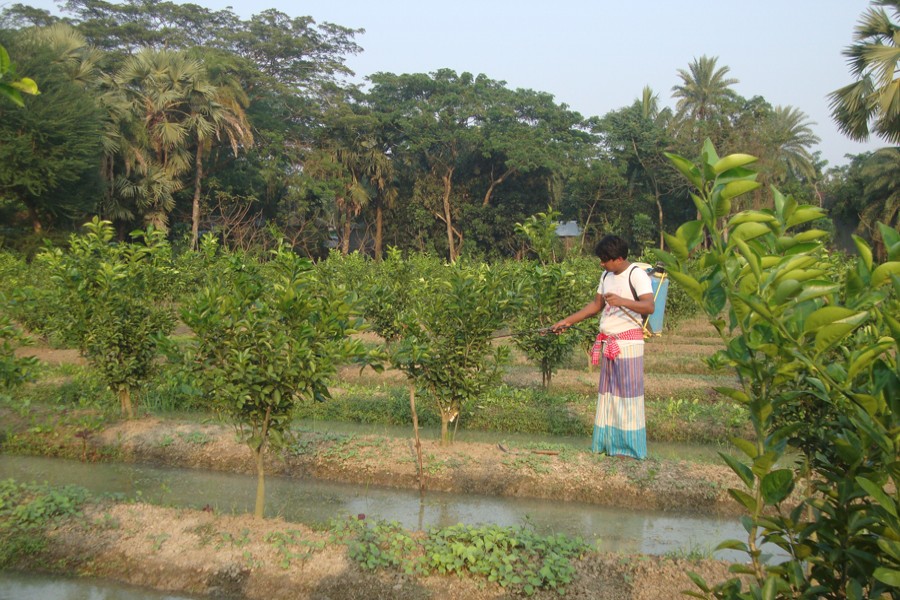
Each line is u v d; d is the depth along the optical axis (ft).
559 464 26.17
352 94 153.79
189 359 20.86
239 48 150.92
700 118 157.48
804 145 166.09
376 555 18.44
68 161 87.81
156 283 34.30
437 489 26.07
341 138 143.95
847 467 9.41
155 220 106.22
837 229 150.51
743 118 145.48
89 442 29.89
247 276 23.24
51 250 40.55
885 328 10.29
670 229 157.89
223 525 20.45
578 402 38.32
